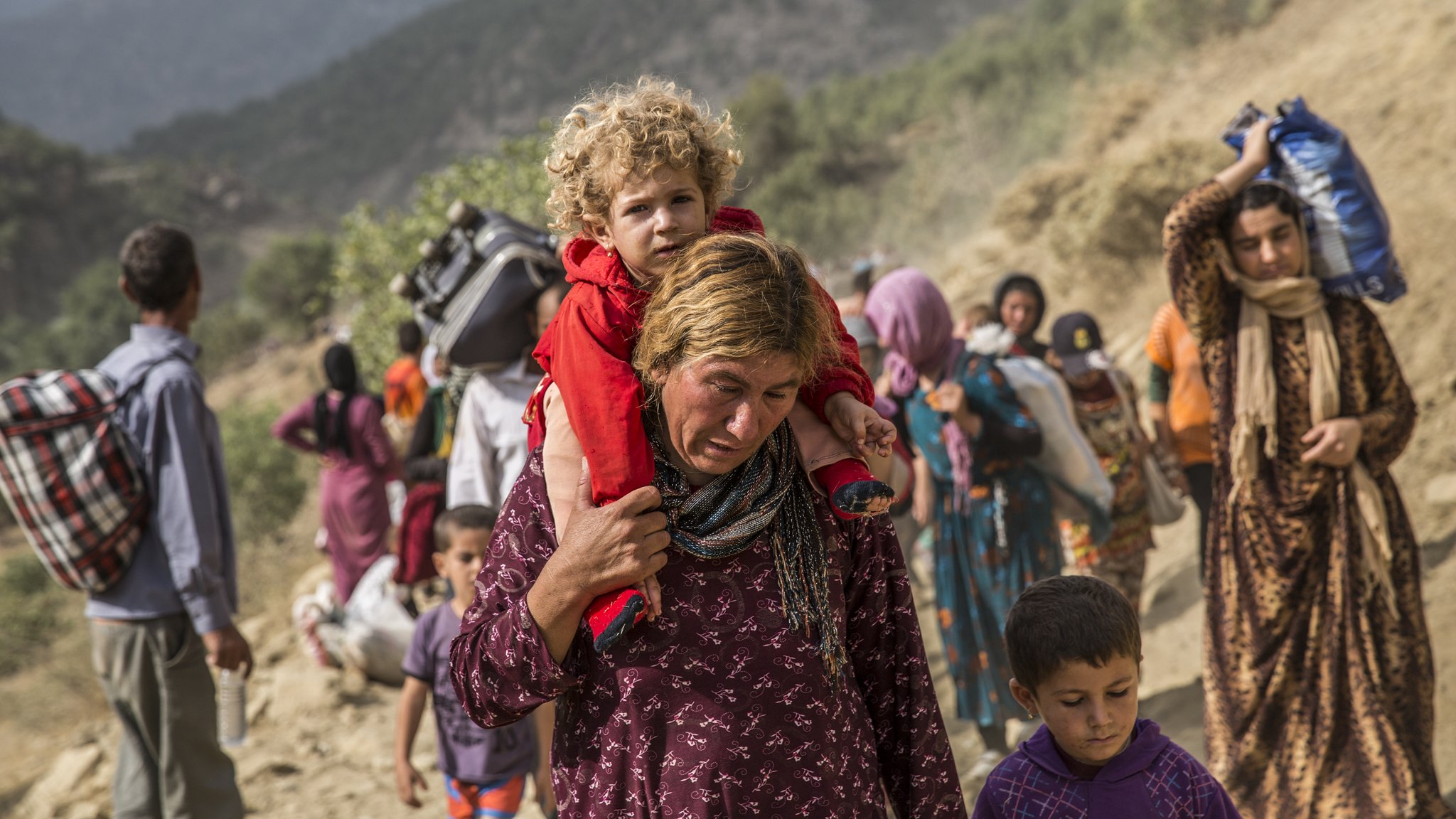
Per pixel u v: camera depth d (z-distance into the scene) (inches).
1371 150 442.0
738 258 70.5
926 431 184.2
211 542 158.1
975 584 180.1
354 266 496.4
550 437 77.9
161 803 167.6
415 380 343.0
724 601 73.9
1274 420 143.8
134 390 157.4
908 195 1416.1
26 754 295.7
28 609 507.2
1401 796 137.6
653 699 73.6
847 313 225.9
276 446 534.0
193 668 164.2
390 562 285.3
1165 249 150.2
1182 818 86.4
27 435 152.8
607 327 73.5
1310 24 751.1
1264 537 146.4
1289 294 143.9
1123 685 86.0
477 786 161.9
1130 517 200.5
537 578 74.9
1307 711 145.0
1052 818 88.0
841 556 78.4
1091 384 199.6
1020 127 1316.4
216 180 7470.5
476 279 179.9
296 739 242.5
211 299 6136.8
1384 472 146.8
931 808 81.0
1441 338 271.6
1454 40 485.7
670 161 74.9
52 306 6053.2
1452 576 205.2
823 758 74.2
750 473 74.9
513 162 490.0
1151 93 791.7
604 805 74.9
